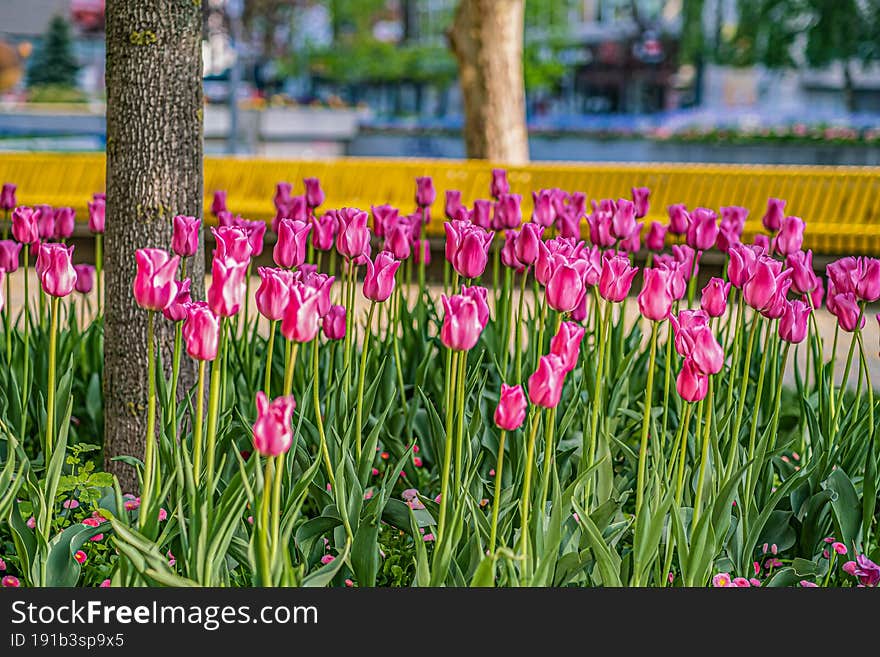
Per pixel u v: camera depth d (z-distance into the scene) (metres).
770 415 4.82
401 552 4.41
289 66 51.09
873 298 4.54
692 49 48.12
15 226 4.74
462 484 3.73
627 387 5.49
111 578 3.67
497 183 6.43
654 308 3.55
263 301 3.27
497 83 16.12
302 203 5.89
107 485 4.22
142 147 4.86
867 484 4.32
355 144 43.38
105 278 4.97
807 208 13.13
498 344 5.62
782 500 4.65
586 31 54.00
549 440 3.58
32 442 5.52
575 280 3.43
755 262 4.18
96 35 42.88
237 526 3.88
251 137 29.78
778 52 45.75
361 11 50.72
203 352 3.27
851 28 44.31
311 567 4.04
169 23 4.84
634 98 53.97
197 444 3.47
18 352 5.39
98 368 5.96
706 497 4.11
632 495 5.02
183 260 4.45
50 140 23.58
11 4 20.89
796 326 4.41
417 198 6.12
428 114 55.50
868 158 39.16
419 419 5.31
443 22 53.22
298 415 4.25
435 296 9.97
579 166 13.77
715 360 3.47
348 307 4.29
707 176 13.38
